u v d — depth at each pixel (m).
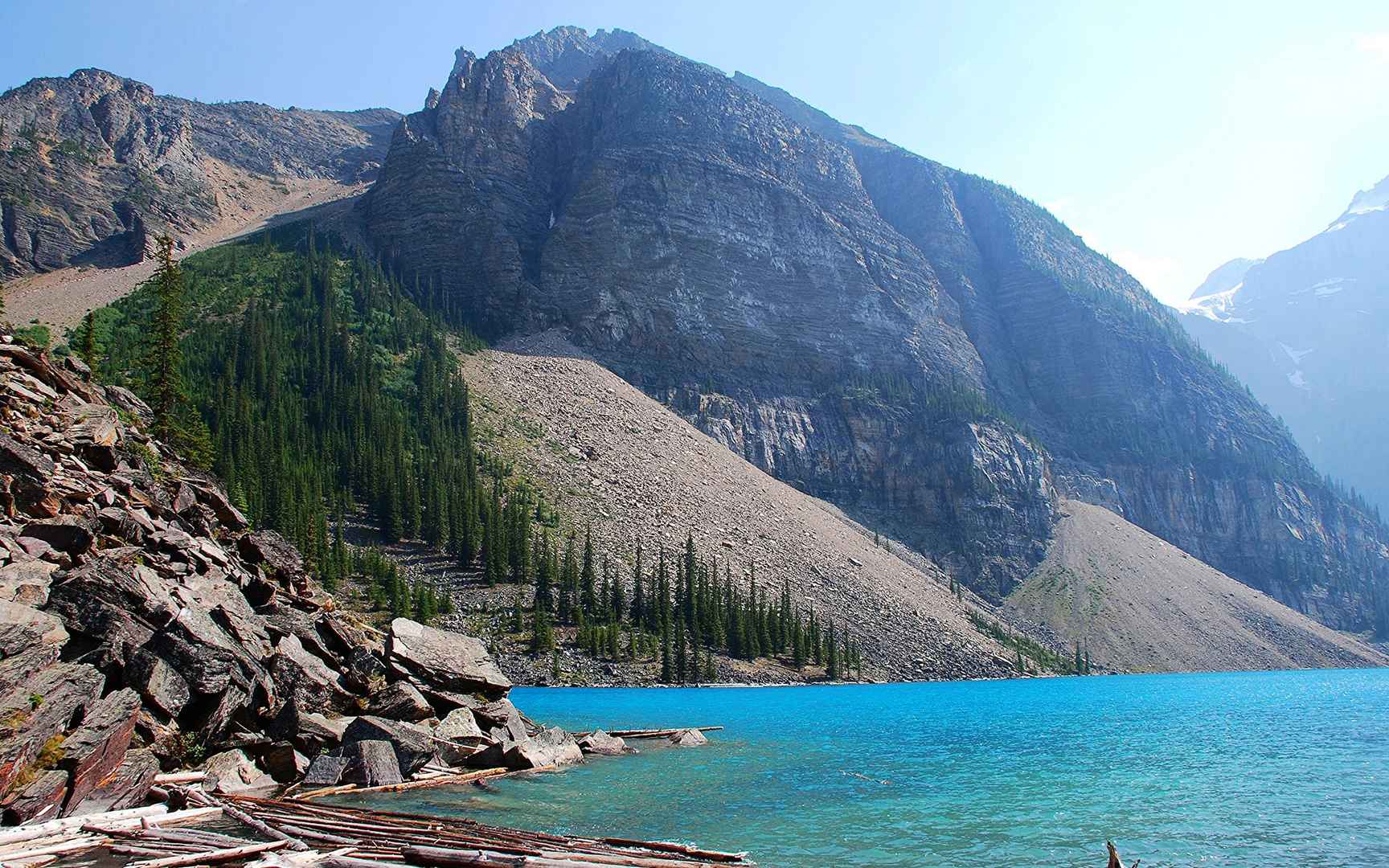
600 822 32.84
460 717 45.97
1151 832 33.28
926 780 44.28
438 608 118.75
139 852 20.47
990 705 97.25
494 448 167.50
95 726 25.58
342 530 130.62
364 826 26.00
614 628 120.06
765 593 149.50
